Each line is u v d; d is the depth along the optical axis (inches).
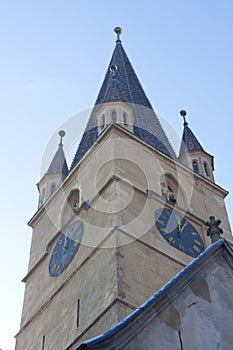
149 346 612.1
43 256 1380.4
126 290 1066.1
